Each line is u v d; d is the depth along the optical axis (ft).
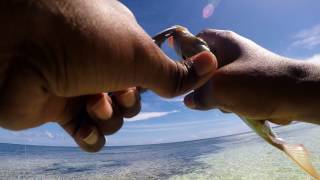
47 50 0.17
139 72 0.19
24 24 0.16
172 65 0.20
